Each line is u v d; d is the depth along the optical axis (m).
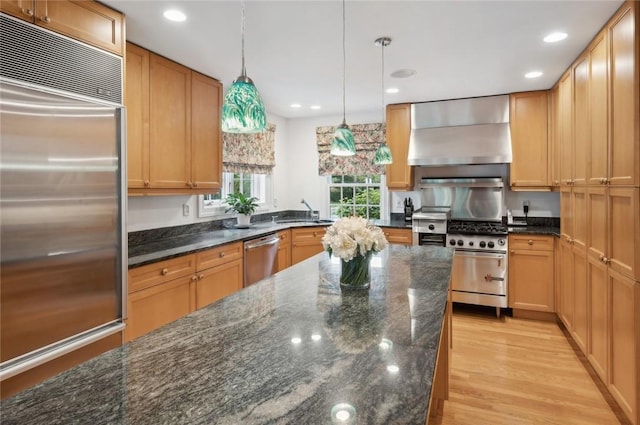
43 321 1.83
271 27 2.43
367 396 0.87
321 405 0.83
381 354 1.09
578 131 2.88
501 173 4.46
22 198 1.74
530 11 2.20
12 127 1.70
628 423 2.13
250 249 3.64
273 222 4.93
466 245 4.02
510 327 3.65
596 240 2.48
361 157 5.07
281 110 4.91
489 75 3.42
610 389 2.26
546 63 3.08
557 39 2.59
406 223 4.63
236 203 4.18
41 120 1.81
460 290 4.06
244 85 1.49
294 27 2.43
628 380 2.02
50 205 1.85
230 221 4.32
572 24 2.36
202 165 3.40
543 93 3.89
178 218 3.62
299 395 0.87
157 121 2.89
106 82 2.14
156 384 0.93
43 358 1.81
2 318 1.68
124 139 2.22
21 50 1.73
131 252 2.75
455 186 4.53
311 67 3.21
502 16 2.27
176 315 2.75
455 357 2.99
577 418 2.18
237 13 2.24
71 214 1.94
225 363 1.04
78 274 1.98
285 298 1.64
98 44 2.10
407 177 4.50
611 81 2.21
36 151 1.79
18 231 1.72
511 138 4.04
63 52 1.92
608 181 2.24
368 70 3.28
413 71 3.30
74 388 0.92
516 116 4.01
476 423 2.14
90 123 2.04
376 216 5.21
